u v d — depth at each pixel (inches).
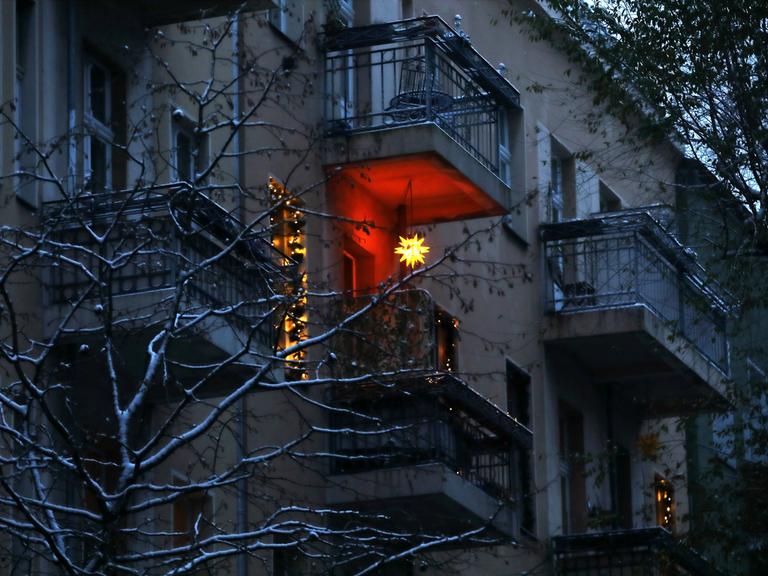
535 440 1242.6
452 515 1016.9
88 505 828.0
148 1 891.4
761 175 1075.3
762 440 1105.4
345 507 997.8
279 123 999.0
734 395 1157.7
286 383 735.1
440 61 1050.1
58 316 808.9
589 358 1315.2
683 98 1078.4
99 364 826.8
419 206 1098.1
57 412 822.5
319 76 1038.4
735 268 1101.7
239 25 947.3
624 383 1360.7
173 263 800.9
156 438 708.7
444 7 1210.0
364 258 1077.1
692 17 1063.6
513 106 1142.3
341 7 1083.9
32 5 838.5
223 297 832.3
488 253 1202.0
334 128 1032.8
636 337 1270.9
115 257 754.8
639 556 1220.5
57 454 702.5
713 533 1089.4
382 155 1028.5
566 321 1269.7
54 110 839.1
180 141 924.0
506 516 1056.2
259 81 921.5
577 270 1285.7
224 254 744.3
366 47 1084.5
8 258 733.3
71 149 842.2
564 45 1112.8
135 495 866.1
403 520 1023.0
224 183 937.5
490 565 1150.3
